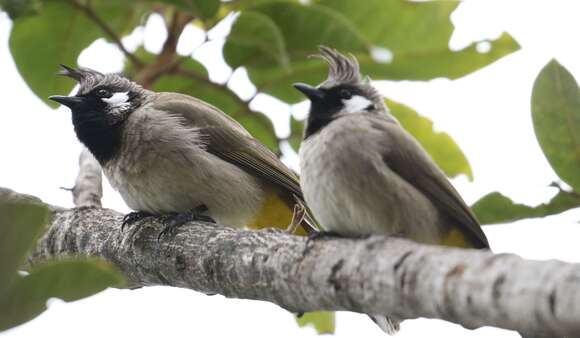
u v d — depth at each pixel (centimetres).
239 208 1017
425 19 1125
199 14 1017
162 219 915
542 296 466
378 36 1138
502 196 782
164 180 988
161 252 843
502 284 491
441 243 825
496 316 495
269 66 1128
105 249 902
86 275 489
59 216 956
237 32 1035
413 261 558
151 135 991
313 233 728
